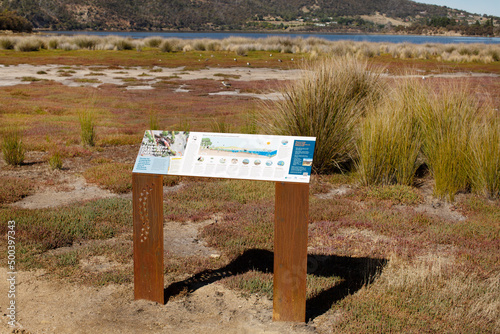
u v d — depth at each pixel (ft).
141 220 11.78
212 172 10.99
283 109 26.78
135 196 11.71
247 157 11.05
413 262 14.43
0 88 70.95
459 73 91.86
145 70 106.11
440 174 21.61
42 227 16.84
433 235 16.67
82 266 14.20
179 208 19.88
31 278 13.33
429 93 26.78
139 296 12.26
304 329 10.88
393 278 13.10
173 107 55.36
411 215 18.94
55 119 45.91
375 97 30.60
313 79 26.43
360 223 17.93
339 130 25.44
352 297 12.19
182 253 15.37
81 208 19.26
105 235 16.63
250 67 112.37
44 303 12.00
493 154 21.38
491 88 61.46
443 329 10.70
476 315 11.25
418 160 25.44
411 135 23.86
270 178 10.58
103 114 49.98
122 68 109.09
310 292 12.51
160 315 11.55
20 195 21.66
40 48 157.38
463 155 22.09
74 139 35.96
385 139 22.85
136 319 11.35
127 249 15.34
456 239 16.30
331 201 20.98
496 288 12.46
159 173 11.33
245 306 12.01
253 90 72.43
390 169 23.36
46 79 85.51
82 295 12.47
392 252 15.08
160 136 11.84
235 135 11.47
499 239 16.28
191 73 100.68
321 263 14.47
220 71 104.27
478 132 22.63
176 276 13.67
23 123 42.88
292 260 10.85
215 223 18.12
